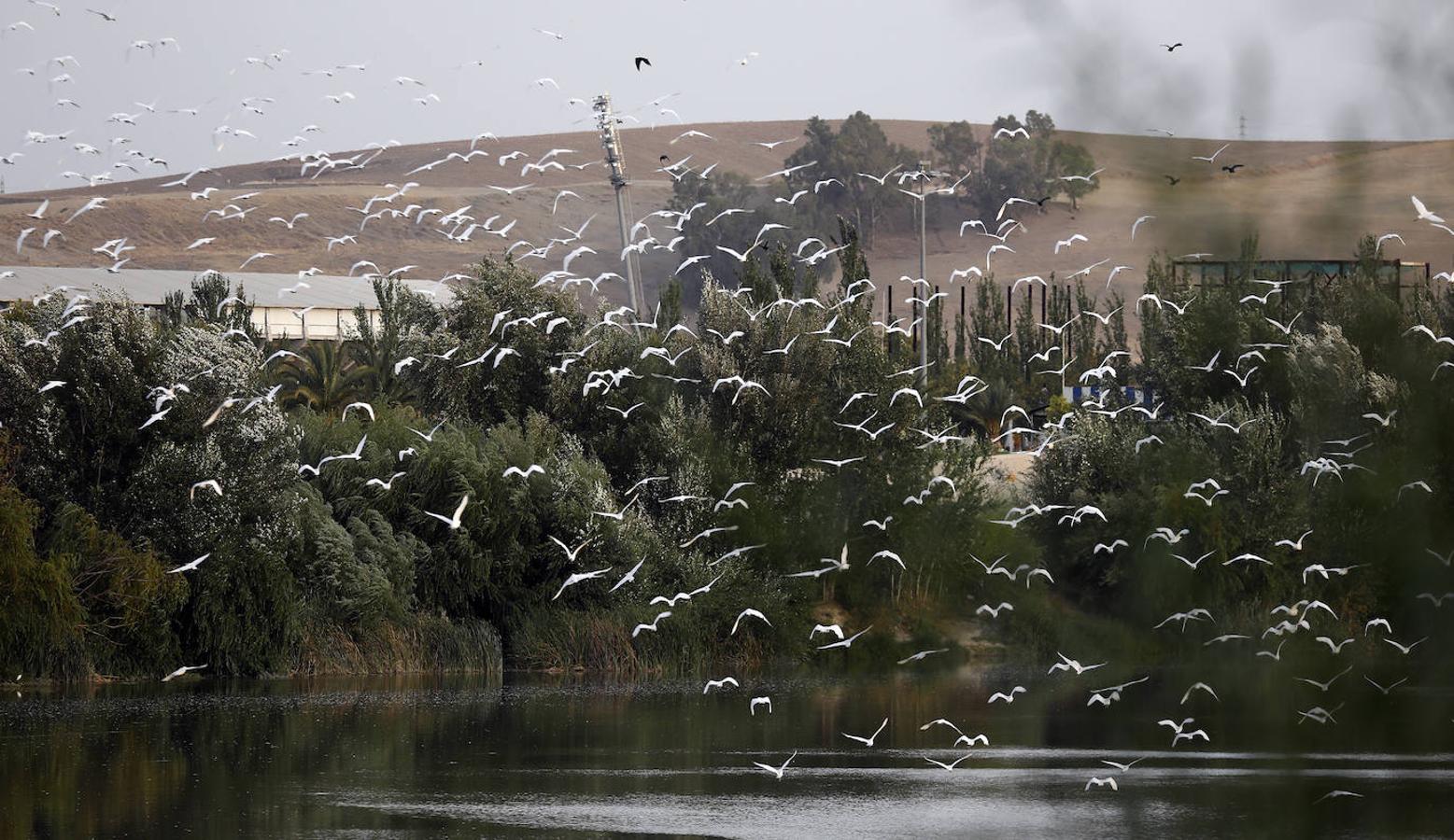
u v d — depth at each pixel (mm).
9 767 40094
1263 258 51375
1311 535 69062
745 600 67000
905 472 71312
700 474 68062
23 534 53469
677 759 43906
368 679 59594
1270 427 70125
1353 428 68438
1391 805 38344
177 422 58125
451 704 53781
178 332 62625
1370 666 66625
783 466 71375
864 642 69000
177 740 44562
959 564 71688
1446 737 49125
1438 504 67188
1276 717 53500
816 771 42406
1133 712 54500
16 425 57031
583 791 38875
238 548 58094
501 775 40906
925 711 54375
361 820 34875
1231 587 69750
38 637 53938
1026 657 70375
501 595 65750
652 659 65250
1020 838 34531
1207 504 63062
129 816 34750
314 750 43625
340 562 61438
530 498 66375
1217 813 37438
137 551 56781
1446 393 67500
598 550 66125
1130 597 71812
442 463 64938
